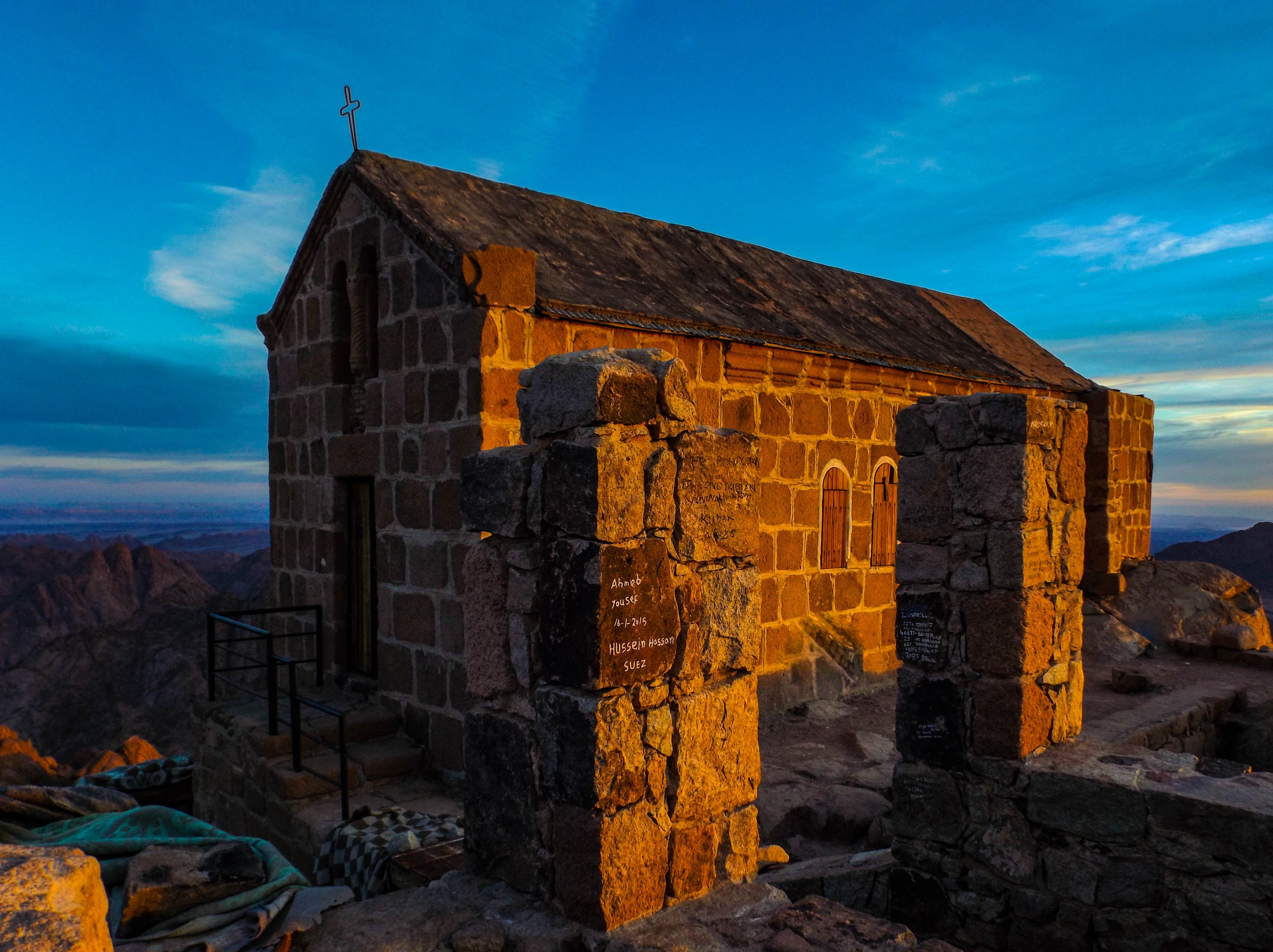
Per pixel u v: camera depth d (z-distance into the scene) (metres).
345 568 8.15
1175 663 10.68
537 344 6.59
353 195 7.65
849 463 9.55
